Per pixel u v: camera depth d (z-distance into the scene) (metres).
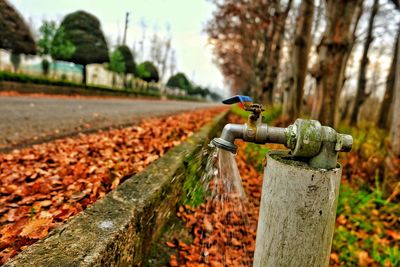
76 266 0.98
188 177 2.29
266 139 1.16
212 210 2.83
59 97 14.99
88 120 7.11
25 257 1.01
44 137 4.77
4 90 12.69
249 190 3.71
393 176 3.53
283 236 1.04
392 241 2.81
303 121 1.07
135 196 1.69
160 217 2.05
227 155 1.29
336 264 2.49
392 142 3.65
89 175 2.83
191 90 67.88
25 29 18.12
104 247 1.12
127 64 30.91
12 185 2.60
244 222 2.86
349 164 4.72
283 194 1.03
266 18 11.96
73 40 22.03
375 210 3.22
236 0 13.05
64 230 1.22
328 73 4.73
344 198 3.32
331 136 1.03
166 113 11.46
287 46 16.42
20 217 2.01
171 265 1.95
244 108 1.15
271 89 15.13
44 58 22.33
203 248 2.29
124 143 4.41
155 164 2.43
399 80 3.62
